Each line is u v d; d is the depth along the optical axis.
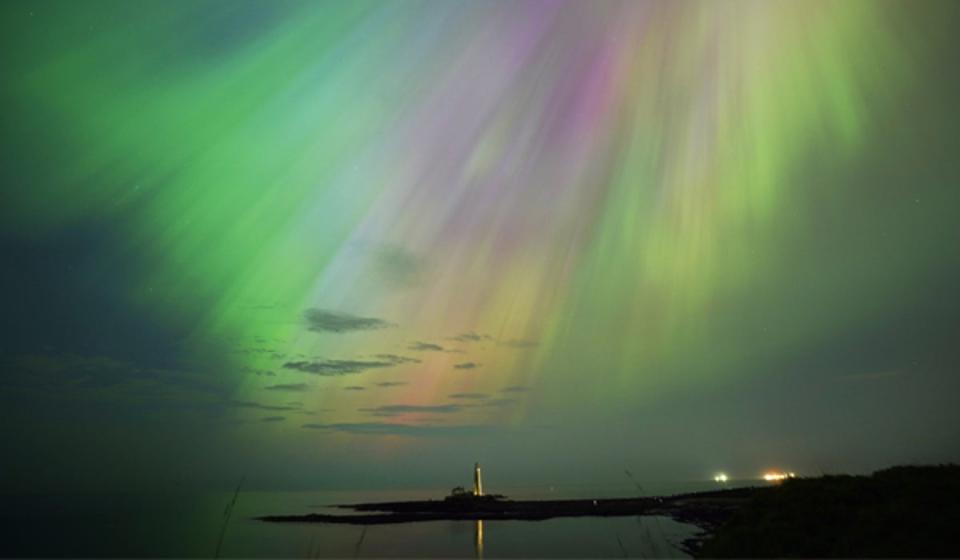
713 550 17.08
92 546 38.53
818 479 20.80
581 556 26.67
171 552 34.22
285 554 31.95
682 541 30.03
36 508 94.12
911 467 20.16
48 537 45.50
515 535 38.12
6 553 34.75
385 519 58.97
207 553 33.84
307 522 58.09
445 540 36.75
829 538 14.87
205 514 75.81
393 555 29.94
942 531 12.98
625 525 41.12
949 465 19.62
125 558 31.48
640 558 24.47
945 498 15.14
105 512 82.00
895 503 15.63
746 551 15.59
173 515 74.38
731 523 19.55
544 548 30.53
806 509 17.23
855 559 12.81
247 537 42.81
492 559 26.62
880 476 19.38
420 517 59.78
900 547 12.72
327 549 33.91
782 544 15.20
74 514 78.44
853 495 17.34
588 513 54.09
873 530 14.16
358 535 42.78
